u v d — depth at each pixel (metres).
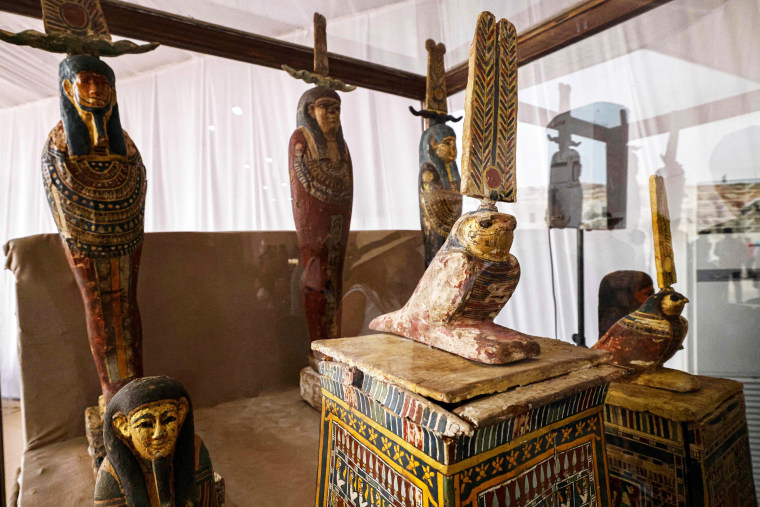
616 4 1.32
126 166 1.21
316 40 1.51
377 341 1.03
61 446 1.27
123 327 1.23
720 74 1.29
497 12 1.43
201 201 1.46
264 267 1.50
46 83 1.21
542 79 1.57
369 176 1.73
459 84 1.57
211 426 1.33
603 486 0.90
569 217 1.55
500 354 0.81
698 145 1.33
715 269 1.33
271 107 1.57
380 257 1.58
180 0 1.33
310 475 1.16
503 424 0.74
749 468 1.16
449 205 1.44
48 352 1.26
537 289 1.56
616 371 0.89
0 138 1.19
